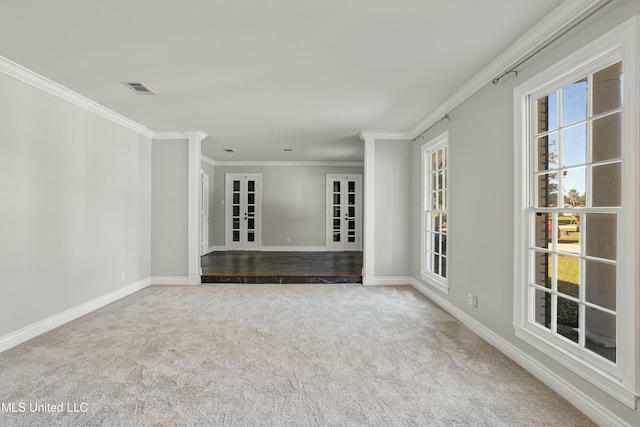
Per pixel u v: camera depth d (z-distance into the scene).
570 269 2.21
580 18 1.96
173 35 2.32
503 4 1.99
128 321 3.52
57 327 3.33
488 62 2.78
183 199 5.23
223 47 2.50
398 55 2.65
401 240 5.25
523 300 2.52
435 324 3.47
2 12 2.04
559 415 1.93
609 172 1.96
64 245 3.46
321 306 4.09
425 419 1.89
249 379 2.33
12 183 2.88
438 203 4.40
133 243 4.76
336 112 4.15
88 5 1.97
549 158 2.38
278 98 3.63
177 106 3.90
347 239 8.61
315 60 2.72
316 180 8.58
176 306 4.07
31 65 2.81
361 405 2.03
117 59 2.70
